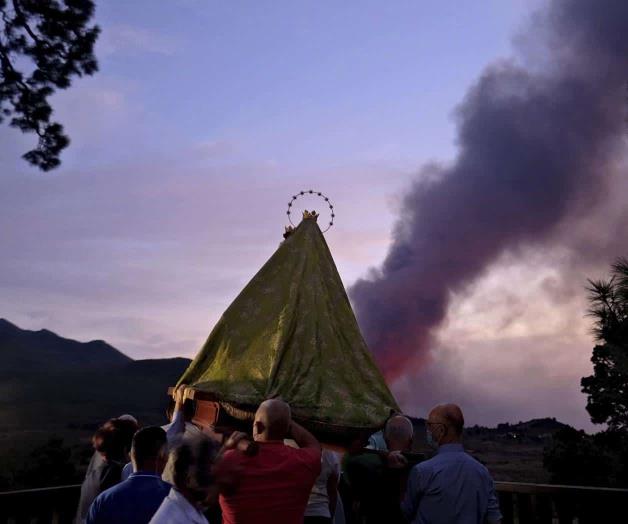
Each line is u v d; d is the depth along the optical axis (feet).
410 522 13.21
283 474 10.86
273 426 11.22
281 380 15.70
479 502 12.79
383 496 14.16
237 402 15.15
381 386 16.55
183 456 8.74
